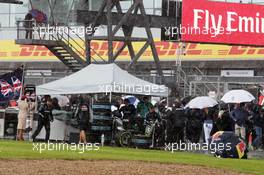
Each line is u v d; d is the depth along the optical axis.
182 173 33.69
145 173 32.88
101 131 55.62
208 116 57.00
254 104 60.47
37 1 83.75
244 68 93.69
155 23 76.38
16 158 37.31
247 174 35.22
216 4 74.88
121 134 54.88
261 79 78.25
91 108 55.28
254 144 58.84
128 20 72.88
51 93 57.59
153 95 57.03
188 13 73.94
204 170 35.59
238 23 75.44
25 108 58.84
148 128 55.00
